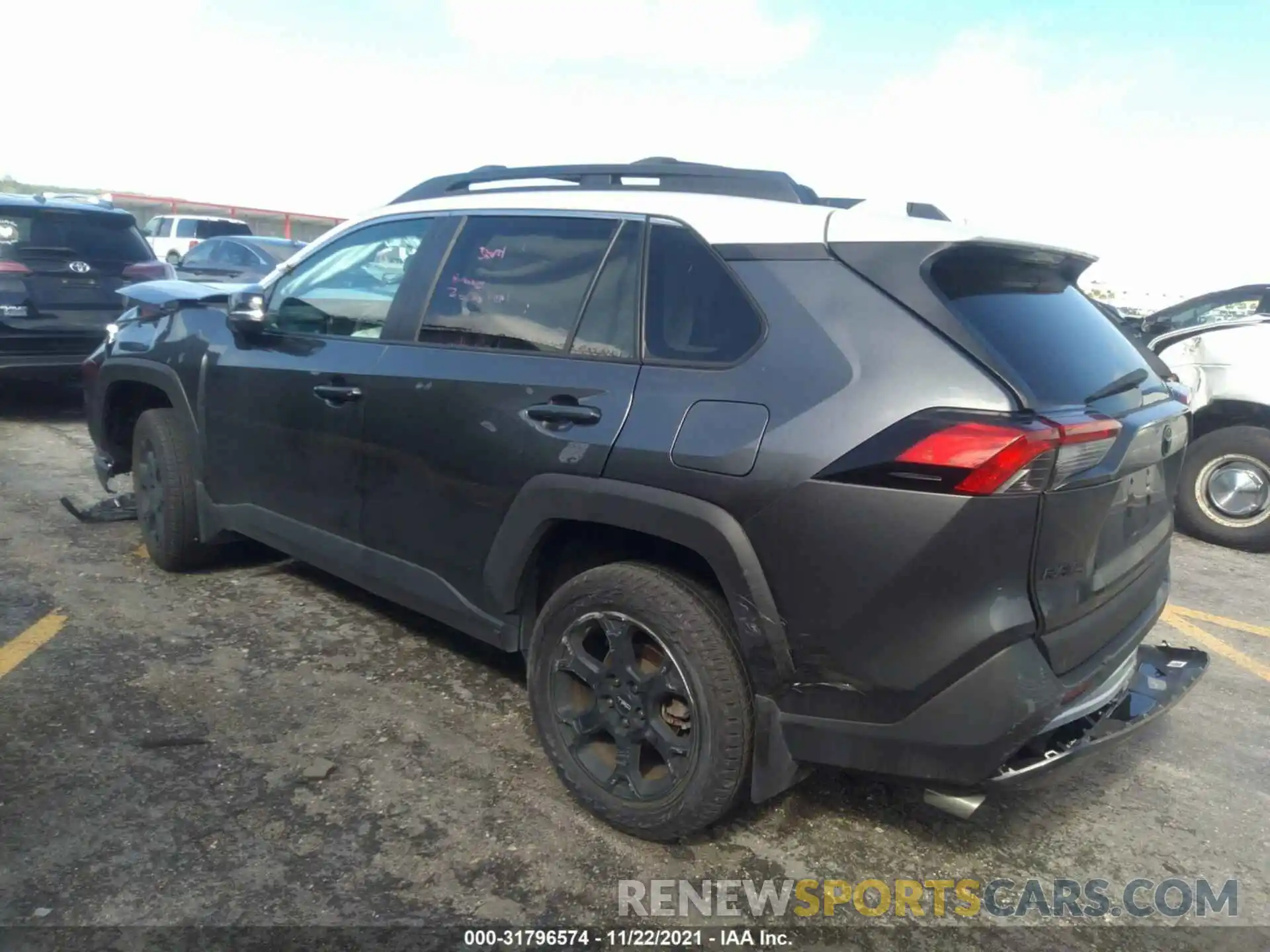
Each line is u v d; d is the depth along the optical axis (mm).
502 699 3604
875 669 2352
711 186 3033
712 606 2607
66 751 3088
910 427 2260
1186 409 3086
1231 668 4375
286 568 4867
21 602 4246
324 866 2615
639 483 2631
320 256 3926
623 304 2873
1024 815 3080
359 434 3484
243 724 3328
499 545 3027
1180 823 3090
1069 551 2357
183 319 4504
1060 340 2602
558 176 3303
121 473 5223
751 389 2502
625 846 2789
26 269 7645
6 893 2434
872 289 2451
